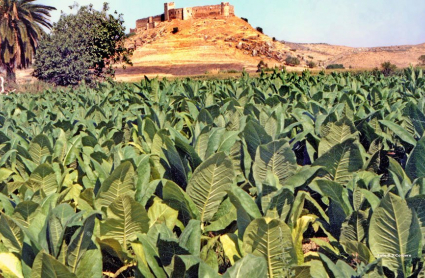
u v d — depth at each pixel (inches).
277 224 95.0
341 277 85.0
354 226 107.1
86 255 97.2
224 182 125.3
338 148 140.2
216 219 129.3
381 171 181.9
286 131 172.7
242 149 155.1
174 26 7101.4
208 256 97.3
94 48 1104.2
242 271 81.6
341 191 115.0
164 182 128.4
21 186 132.2
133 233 115.3
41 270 86.2
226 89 386.0
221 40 6574.8
